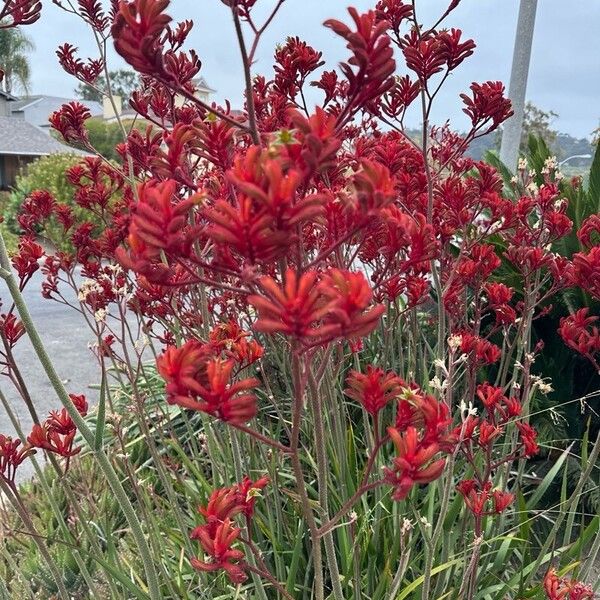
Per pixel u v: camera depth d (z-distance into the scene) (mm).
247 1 1359
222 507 1224
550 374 3660
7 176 30297
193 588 2371
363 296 824
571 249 4109
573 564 2004
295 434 1071
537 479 3053
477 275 2760
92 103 46031
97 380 6035
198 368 961
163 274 934
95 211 3559
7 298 10039
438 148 2998
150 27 1006
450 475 1626
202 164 2193
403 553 1551
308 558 2410
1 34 47469
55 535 2867
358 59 997
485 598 2213
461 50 2080
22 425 4992
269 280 816
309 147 890
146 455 3738
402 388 1152
